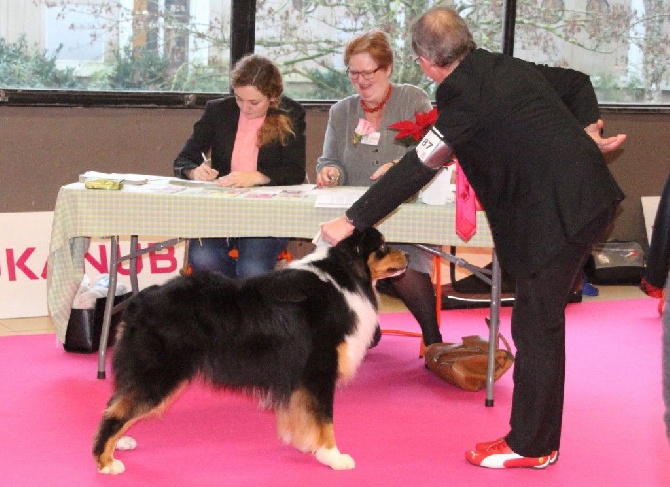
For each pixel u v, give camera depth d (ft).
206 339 10.59
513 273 10.31
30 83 18.79
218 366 10.76
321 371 10.83
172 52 19.94
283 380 10.87
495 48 22.72
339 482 10.68
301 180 15.42
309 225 13.34
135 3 19.42
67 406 13.08
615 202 9.97
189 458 11.30
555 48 23.24
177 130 19.75
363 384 14.60
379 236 11.50
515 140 9.86
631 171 23.97
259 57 15.05
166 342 10.37
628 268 22.30
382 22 21.71
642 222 24.27
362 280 11.27
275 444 11.86
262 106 15.03
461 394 14.19
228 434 12.18
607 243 22.63
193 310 10.55
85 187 13.65
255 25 20.35
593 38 23.57
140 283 19.25
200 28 20.06
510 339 17.44
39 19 18.63
